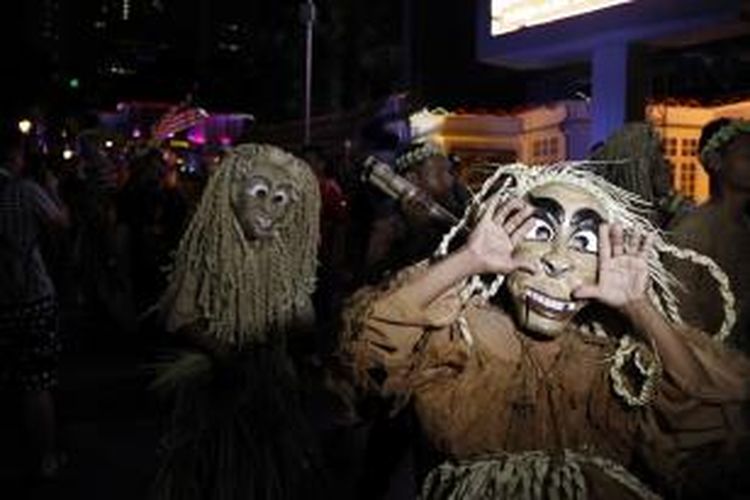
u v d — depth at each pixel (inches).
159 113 1675.7
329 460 178.1
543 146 474.0
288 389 151.6
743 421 91.0
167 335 154.9
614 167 171.3
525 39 436.1
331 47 1243.2
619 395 91.6
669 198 176.2
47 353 233.9
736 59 512.7
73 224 467.8
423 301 87.9
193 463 148.5
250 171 146.4
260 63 1653.5
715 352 91.0
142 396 319.3
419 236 161.0
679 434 90.9
